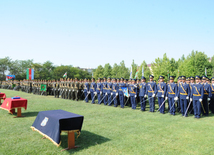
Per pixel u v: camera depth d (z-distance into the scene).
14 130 6.45
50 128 4.90
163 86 10.19
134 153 4.56
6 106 8.86
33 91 22.69
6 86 33.97
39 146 4.98
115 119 8.30
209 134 6.10
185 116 9.25
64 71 65.06
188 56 48.62
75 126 4.95
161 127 6.95
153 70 28.94
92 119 8.25
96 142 5.30
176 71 28.12
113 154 4.50
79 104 13.12
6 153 4.47
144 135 5.97
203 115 9.82
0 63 54.59
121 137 5.77
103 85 13.73
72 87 15.91
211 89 10.70
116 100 12.48
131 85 11.77
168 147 4.97
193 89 9.12
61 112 5.69
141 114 9.68
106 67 53.69
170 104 9.89
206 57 32.59
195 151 4.73
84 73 70.94
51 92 20.72
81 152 4.60
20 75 56.78
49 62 68.19
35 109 10.61
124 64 47.59
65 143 5.24
